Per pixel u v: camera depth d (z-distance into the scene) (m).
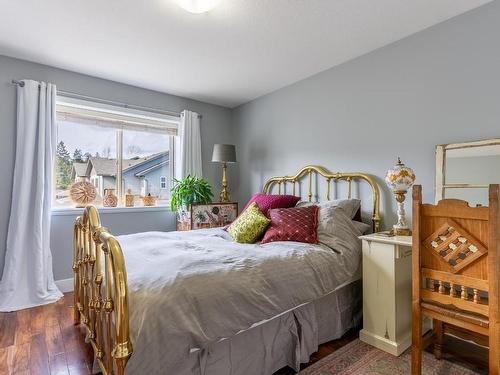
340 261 1.99
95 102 3.08
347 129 2.70
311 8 1.91
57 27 2.14
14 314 2.35
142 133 3.63
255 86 3.36
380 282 1.89
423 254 1.50
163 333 1.10
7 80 2.62
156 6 1.88
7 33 2.23
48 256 2.71
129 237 2.24
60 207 3.04
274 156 3.50
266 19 2.03
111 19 2.03
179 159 3.76
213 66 2.81
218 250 1.91
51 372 1.59
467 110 1.94
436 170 2.05
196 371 1.27
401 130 2.30
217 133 4.07
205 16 1.99
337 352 1.82
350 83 2.67
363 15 1.99
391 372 1.60
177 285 1.26
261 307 1.45
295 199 2.81
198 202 3.44
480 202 1.84
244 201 3.96
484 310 1.29
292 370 1.65
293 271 1.69
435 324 1.77
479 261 1.31
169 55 2.59
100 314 1.43
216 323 1.26
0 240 2.60
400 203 2.05
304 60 2.68
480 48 1.89
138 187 3.61
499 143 1.78
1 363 1.68
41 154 2.67
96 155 3.32
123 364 1.03
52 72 2.84
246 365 1.47
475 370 1.63
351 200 2.48
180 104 3.72
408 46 2.26
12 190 2.64
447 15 2.00
